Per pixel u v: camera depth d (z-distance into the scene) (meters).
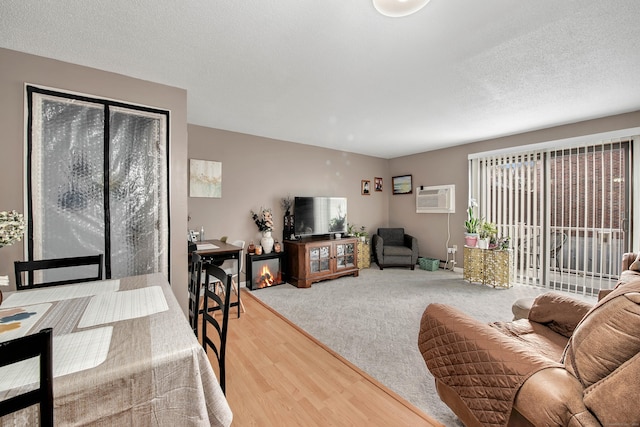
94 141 2.18
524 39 1.76
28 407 0.72
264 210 4.23
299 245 4.00
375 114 3.22
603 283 3.46
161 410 0.88
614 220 3.39
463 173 4.79
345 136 4.23
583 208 3.62
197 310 1.76
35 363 0.87
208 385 0.97
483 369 1.10
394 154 5.71
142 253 2.38
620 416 0.77
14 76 1.89
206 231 3.70
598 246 3.51
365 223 5.75
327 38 1.75
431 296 3.55
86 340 0.98
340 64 2.08
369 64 2.08
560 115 3.21
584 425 0.81
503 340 1.14
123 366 0.84
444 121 3.46
